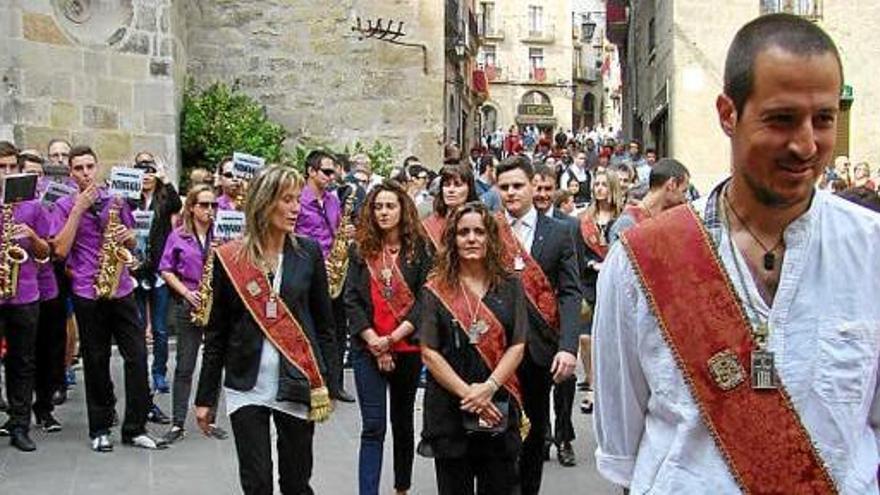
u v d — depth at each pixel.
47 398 8.93
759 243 2.43
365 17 18.72
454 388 5.07
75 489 7.24
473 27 34.88
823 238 2.38
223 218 8.30
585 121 88.69
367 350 6.39
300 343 5.33
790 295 2.38
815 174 2.30
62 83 14.55
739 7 20.58
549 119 80.69
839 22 21.03
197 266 8.77
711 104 20.58
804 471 2.35
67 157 10.13
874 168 21.17
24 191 7.93
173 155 15.64
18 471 7.67
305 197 10.11
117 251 8.16
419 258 6.51
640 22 28.38
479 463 5.23
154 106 15.48
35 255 8.16
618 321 2.56
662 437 2.52
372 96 18.81
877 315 2.36
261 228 5.36
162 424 9.18
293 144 18.69
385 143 18.88
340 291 9.77
